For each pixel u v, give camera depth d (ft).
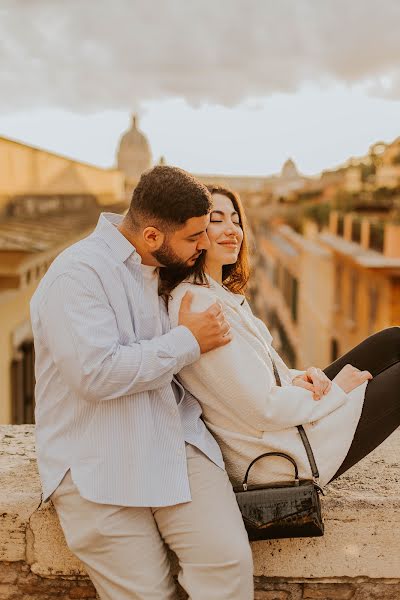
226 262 8.28
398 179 80.94
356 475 9.41
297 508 7.57
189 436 7.63
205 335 7.40
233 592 7.25
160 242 7.21
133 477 7.05
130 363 6.76
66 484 7.22
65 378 6.86
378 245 58.39
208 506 7.34
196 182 7.20
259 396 7.63
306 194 141.18
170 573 7.55
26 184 51.67
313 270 96.02
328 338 82.94
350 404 8.00
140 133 411.54
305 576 8.73
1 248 25.54
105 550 7.17
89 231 47.26
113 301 7.05
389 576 8.72
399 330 9.05
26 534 8.69
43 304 6.89
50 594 8.93
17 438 10.60
